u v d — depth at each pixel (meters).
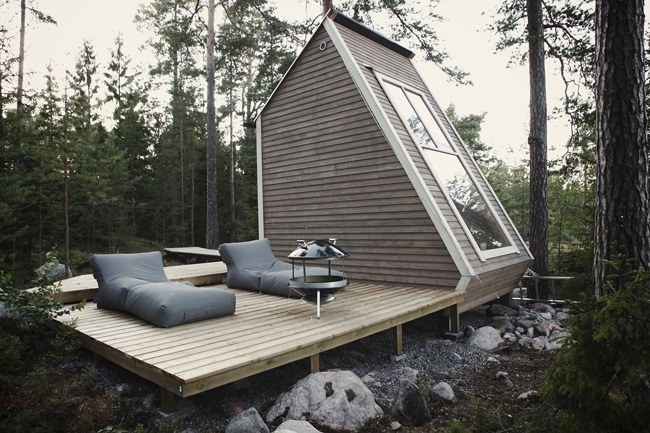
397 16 12.16
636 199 4.04
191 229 23.02
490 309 7.54
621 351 2.55
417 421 3.56
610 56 4.14
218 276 7.73
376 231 7.03
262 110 8.86
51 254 4.86
